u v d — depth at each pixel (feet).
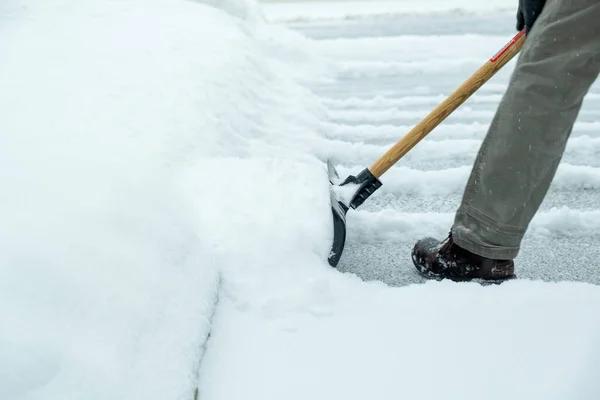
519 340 5.62
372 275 7.24
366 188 7.18
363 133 10.78
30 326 4.30
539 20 5.94
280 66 13.46
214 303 5.92
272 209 6.95
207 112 8.82
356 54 14.56
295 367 5.38
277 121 10.25
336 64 13.92
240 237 6.58
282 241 6.58
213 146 8.14
